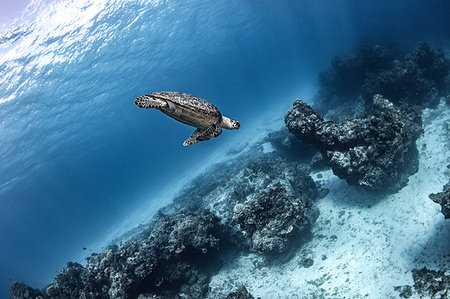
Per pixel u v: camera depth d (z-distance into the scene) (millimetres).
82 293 28531
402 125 26719
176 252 29281
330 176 35531
